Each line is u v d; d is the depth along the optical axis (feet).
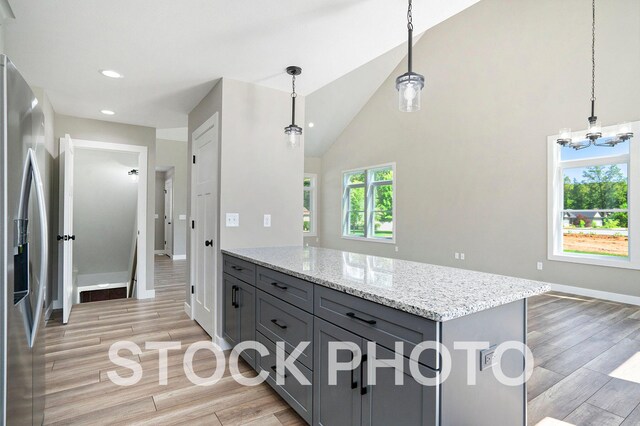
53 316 11.80
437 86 21.49
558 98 16.11
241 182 9.31
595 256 15.40
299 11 6.17
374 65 23.57
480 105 19.21
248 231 9.41
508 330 4.36
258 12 6.18
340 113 27.32
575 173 16.11
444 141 21.15
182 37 7.08
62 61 8.14
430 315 3.43
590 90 15.11
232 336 8.43
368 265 6.39
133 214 17.39
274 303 6.50
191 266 11.62
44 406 5.97
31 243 4.97
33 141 5.14
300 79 9.28
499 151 18.37
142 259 14.33
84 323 11.05
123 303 13.58
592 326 11.25
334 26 6.68
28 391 4.85
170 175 28.53
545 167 16.57
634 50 13.98
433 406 3.45
